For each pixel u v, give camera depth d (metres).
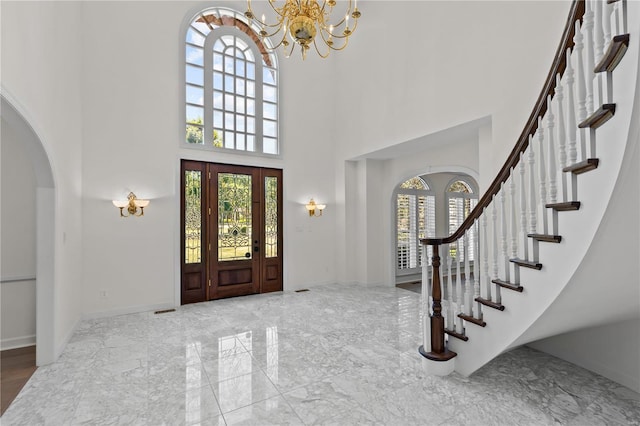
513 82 3.26
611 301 1.83
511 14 3.28
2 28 1.90
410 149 5.16
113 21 4.28
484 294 2.32
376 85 5.20
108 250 4.16
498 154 3.39
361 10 5.50
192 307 4.57
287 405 2.12
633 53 1.20
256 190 5.45
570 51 1.65
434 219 7.03
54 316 2.81
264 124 5.62
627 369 2.31
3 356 2.99
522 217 2.02
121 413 2.05
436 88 4.13
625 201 1.38
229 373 2.57
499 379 2.44
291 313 4.25
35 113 2.43
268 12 5.59
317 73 6.12
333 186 6.25
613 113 1.34
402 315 4.15
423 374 2.53
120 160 4.26
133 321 3.93
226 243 5.14
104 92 4.18
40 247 2.79
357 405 2.11
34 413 2.06
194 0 4.91
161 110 4.59
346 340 3.27
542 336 2.13
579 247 1.59
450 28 3.94
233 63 5.31
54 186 2.84
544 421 1.93
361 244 6.06
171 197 4.63
